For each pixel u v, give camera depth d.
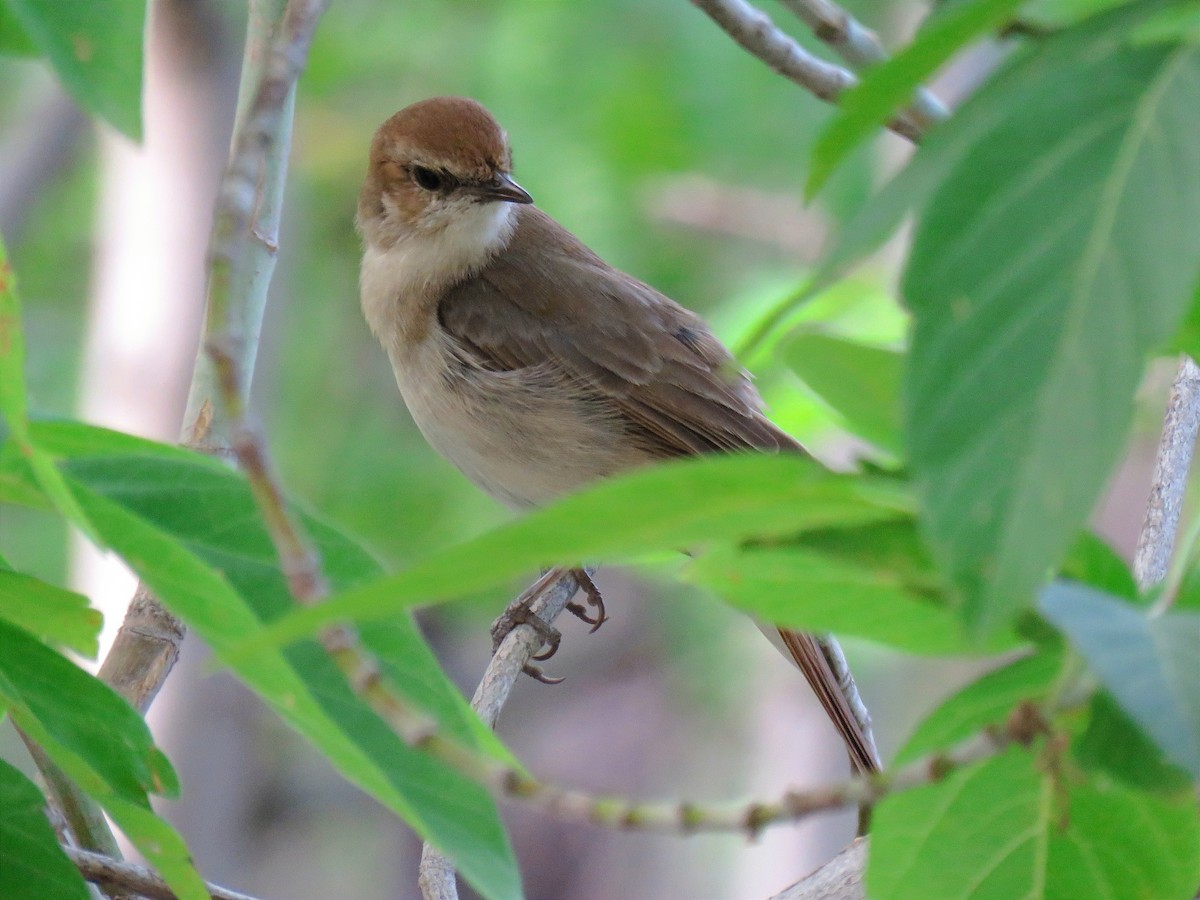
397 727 3.48
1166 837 4.04
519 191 11.51
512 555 2.85
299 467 18.77
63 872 4.50
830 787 3.38
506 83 18.34
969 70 10.16
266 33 7.06
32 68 18.28
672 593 21.08
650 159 18.17
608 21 18.03
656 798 21.88
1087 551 3.35
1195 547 3.45
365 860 21.03
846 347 3.98
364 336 19.95
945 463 2.75
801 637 8.90
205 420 7.26
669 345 11.70
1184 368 7.23
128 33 3.72
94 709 4.55
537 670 11.12
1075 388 2.74
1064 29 3.08
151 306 14.59
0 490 4.13
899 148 15.10
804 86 7.94
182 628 7.04
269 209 7.43
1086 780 3.49
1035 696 3.67
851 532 3.20
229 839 17.95
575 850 23.09
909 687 18.39
